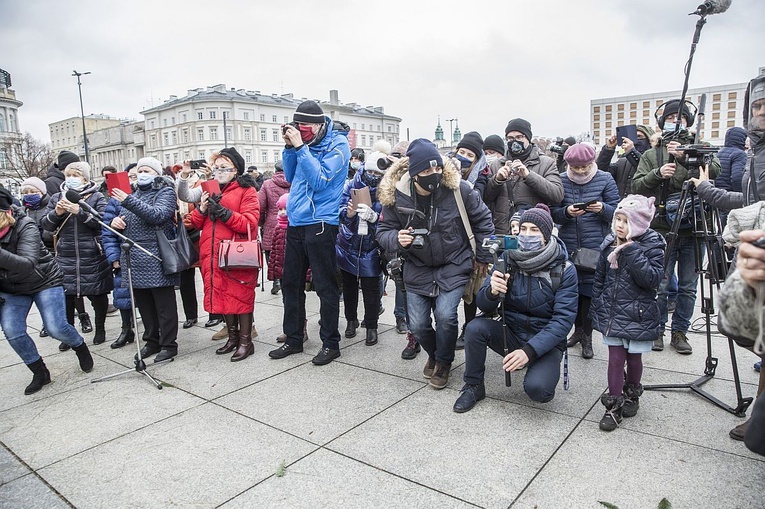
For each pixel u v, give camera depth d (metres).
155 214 4.22
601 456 2.70
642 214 2.92
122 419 3.37
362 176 4.68
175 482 2.62
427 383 3.81
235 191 4.57
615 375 3.01
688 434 2.88
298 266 4.41
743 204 2.73
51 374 4.29
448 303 3.53
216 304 4.40
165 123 80.88
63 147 105.62
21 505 2.47
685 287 4.15
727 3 3.46
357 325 5.07
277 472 2.65
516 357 3.06
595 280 3.21
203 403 3.58
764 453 1.56
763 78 2.51
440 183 3.49
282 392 3.72
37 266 3.88
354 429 3.11
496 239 3.26
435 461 2.71
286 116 81.56
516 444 2.86
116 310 6.65
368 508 2.34
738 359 4.00
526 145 4.49
